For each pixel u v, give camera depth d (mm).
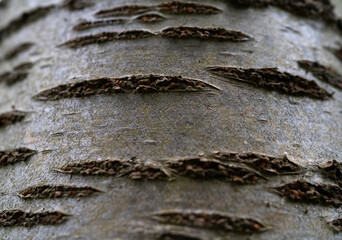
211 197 234
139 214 232
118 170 238
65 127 249
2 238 239
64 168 241
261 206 235
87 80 254
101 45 263
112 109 247
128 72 253
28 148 250
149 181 235
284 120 250
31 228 238
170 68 253
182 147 240
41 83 264
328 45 286
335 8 315
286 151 244
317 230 237
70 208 236
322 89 263
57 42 273
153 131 242
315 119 255
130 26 264
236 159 239
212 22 264
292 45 270
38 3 300
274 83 254
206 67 253
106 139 243
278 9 279
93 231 232
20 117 260
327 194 242
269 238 232
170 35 260
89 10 276
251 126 245
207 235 229
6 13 323
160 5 267
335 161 246
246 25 267
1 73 288
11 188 245
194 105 246
